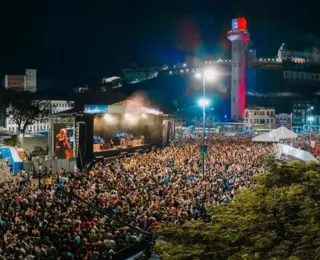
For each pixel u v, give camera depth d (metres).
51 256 14.60
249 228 8.62
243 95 180.88
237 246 8.45
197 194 26.73
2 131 56.41
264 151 53.38
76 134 46.78
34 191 27.03
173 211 21.41
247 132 123.31
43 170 40.94
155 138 71.38
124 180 30.98
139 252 16.89
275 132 42.59
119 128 71.19
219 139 87.38
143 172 36.16
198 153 52.75
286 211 8.80
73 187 28.78
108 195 25.42
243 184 29.11
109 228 18.88
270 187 10.07
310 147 60.62
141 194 26.19
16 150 47.56
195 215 20.61
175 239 9.20
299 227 7.88
